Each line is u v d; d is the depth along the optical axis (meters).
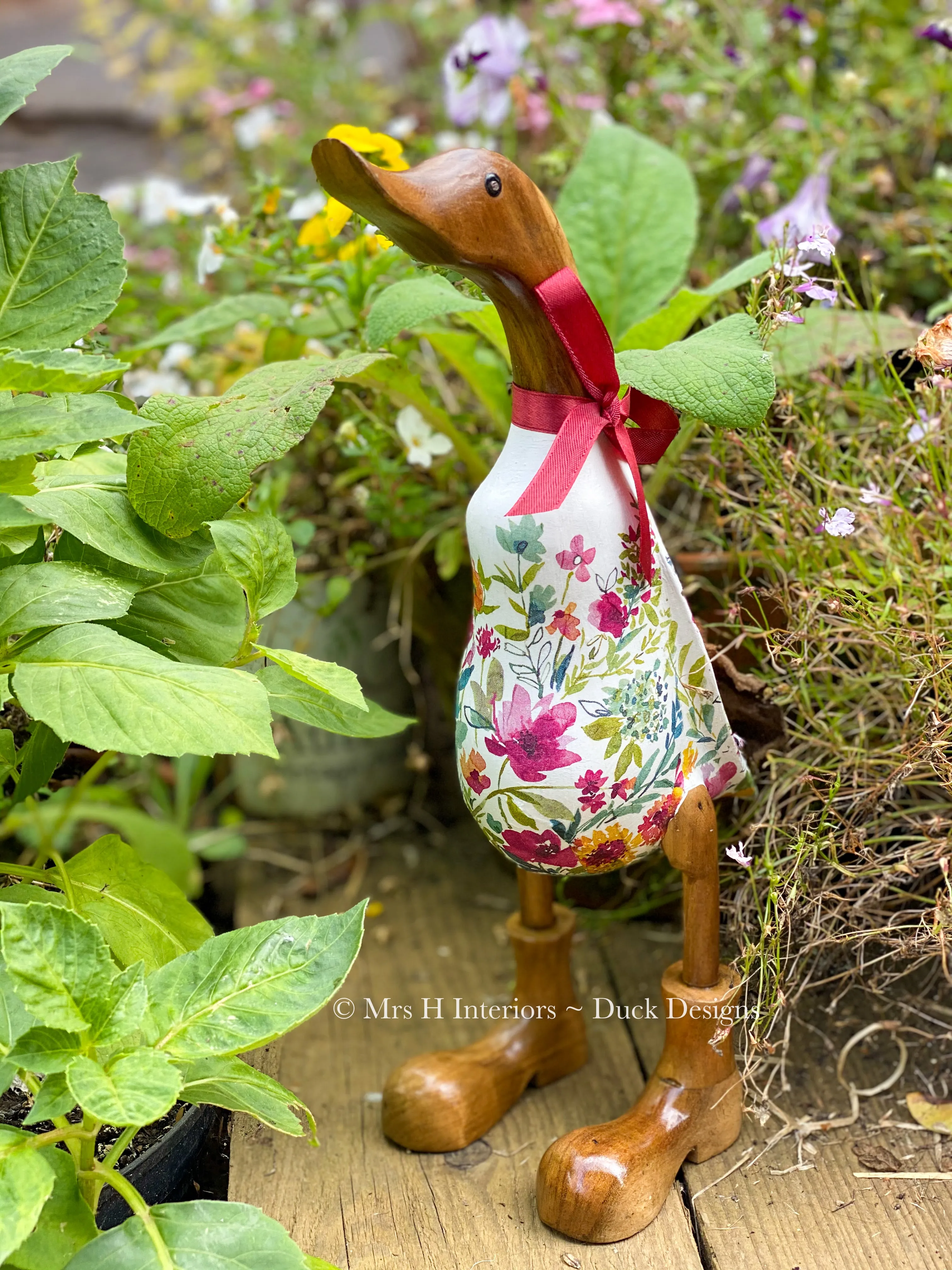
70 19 3.34
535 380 0.80
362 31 2.67
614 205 1.20
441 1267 0.87
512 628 0.82
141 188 1.63
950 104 1.50
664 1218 0.90
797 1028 1.09
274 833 1.52
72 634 0.78
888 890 1.07
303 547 1.25
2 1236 0.61
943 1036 1.00
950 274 1.37
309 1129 1.01
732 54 1.51
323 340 1.21
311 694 0.92
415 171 0.71
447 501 1.33
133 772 1.54
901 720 1.07
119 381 1.14
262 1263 0.66
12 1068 0.68
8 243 0.84
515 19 1.56
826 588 0.97
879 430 1.11
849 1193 0.92
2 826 1.17
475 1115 0.98
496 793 0.84
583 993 1.19
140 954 0.88
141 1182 0.84
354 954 0.74
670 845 0.88
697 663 0.87
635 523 0.81
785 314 0.88
